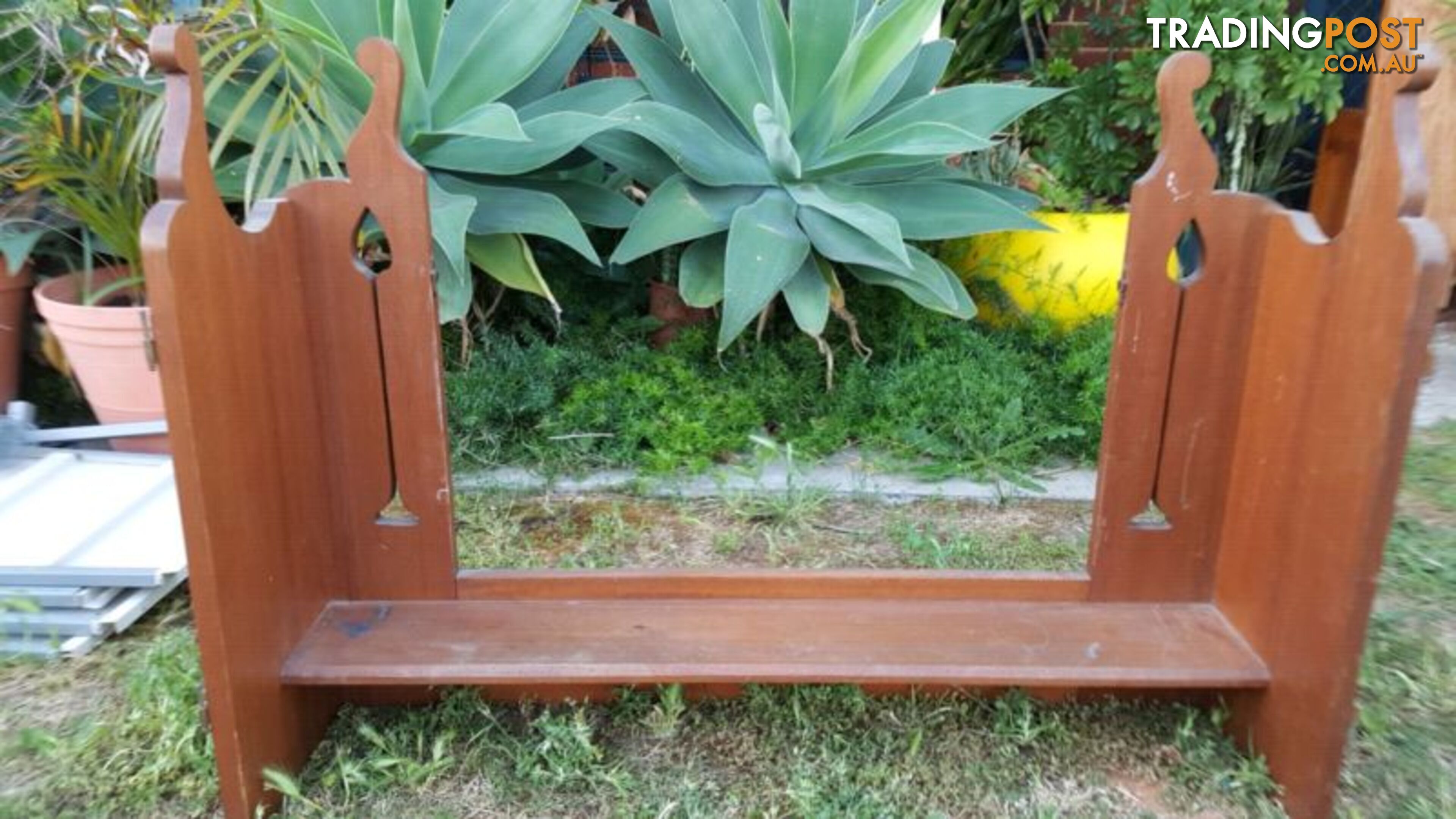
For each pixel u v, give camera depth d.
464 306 2.12
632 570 1.57
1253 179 3.25
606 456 2.30
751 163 2.41
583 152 2.58
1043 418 2.38
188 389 1.11
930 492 2.22
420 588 1.54
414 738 1.50
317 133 1.89
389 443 1.48
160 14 2.06
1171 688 1.50
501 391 2.35
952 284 2.41
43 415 2.52
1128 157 3.08
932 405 2.37
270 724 1.33
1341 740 1.26
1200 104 2.82
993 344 2.58
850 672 1.35
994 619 1.50
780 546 2.02
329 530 1.50
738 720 1.54
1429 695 1.55
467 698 1.55
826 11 2.37
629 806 1.37
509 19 2.29
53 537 1.81
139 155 1.99
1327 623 1.25
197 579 1.18
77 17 2.04
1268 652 1.39
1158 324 1.43
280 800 1.36
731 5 2.60
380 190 1.37
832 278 2.40
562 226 2.22
